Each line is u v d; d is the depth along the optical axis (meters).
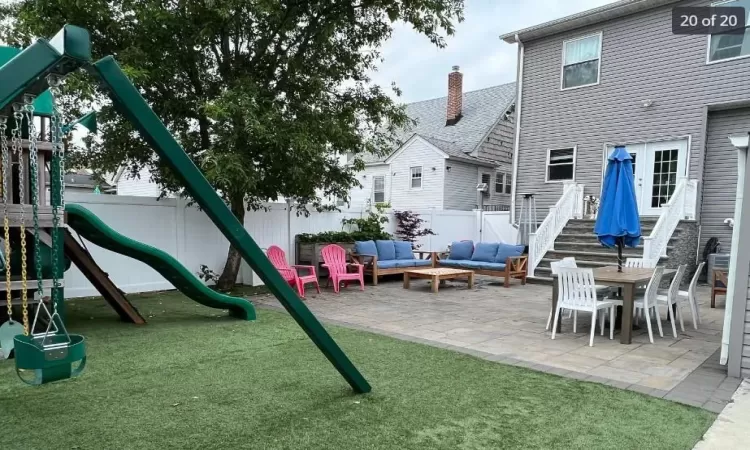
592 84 12.22
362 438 2.69
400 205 18.36
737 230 4.05
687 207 10.43
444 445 2.62
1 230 4.49
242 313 6.09
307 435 2.72
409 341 4.96
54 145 2.71
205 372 3.84
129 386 3.50
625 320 5.04
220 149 7.06
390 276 10.79
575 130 12.59
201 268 8.79
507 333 5.47
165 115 7.69
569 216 11.64
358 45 8.66
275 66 8.14
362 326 5.70
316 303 7.39
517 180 13.88
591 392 3.50
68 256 5.38
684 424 2.95
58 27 6.41
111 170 8.63
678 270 5.50
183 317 6.14
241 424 2.86
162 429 2.77
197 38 7.03
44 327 4.68
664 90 11.05
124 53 6.65
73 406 3.11
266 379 3.68
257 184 7.80
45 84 2.40
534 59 13.39
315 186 8.57
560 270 5.32
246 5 6.88
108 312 6.39
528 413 3.09
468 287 9.50
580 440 2.71
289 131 7.23
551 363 4.27
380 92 9.09
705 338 5.34
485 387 3.57
